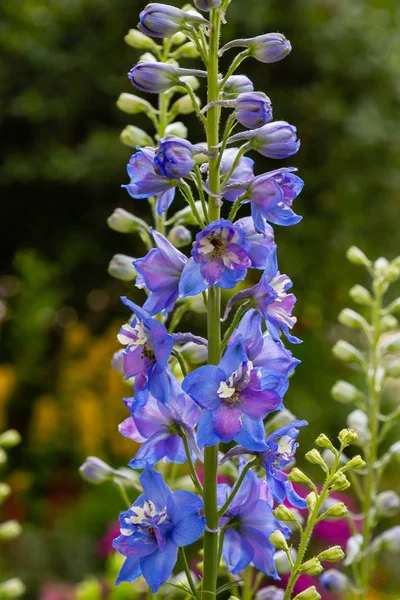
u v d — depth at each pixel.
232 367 0.80
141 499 0.82
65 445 2.52
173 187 0.85
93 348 2.65
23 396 2.86
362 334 2.72
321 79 2.81
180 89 0.95
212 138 0.83
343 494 1.59
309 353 2.61
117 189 2.81
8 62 2.83
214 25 0.83
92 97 2.79
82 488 2.42
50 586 1.52
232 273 0.80
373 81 2.86
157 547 0.81
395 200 2.93
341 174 2.82
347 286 2.86
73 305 3.10
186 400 0.83
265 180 0.82
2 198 2.93
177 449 0.83
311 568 0.80
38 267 2.79
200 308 1.01
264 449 0.79
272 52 0.84
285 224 0.83
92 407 2.44
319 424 2.49
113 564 1.12
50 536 2.03
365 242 2.87
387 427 1.09
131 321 0.83
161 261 0.83
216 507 0.83
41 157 2.81
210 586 0.83
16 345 2.79
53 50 2.82
